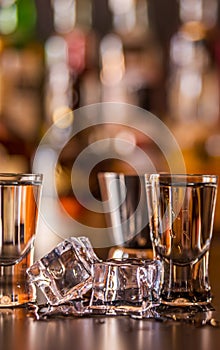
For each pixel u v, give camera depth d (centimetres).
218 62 222
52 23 244
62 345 79
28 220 99
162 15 247
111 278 95
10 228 98
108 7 246
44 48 217
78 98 209
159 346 79
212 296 106
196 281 98
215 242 188
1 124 194
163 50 241
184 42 223
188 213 96
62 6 221
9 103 211
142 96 217
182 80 221
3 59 212
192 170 212
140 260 98
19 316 93
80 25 221
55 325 88
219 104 219
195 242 97
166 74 235
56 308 97
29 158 195
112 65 218
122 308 95
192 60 221
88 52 215
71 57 211
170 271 97
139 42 220
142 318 92
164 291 97
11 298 98
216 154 212
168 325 88
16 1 214
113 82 217
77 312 94
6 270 98
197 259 98
